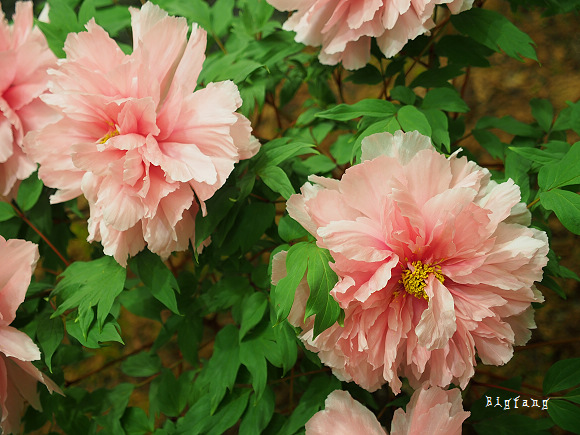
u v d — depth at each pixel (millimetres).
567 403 771
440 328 687
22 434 892
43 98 738
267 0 805
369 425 750
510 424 816
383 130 760
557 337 1035
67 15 833
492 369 1032
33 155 753
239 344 818
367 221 707
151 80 734
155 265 793
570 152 742
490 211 683
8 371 801
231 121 724
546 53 1113
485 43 808
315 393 820
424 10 760
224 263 874
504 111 1126
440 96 812
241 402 823
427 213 701
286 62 926
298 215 713
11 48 829
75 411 892
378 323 717
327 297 696
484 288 710
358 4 783
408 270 714
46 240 861
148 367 962
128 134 729
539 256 702
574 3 882
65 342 1079
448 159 700
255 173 779
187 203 735
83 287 781
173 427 886
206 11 904
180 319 909
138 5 942
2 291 763
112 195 726
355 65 817
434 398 729
